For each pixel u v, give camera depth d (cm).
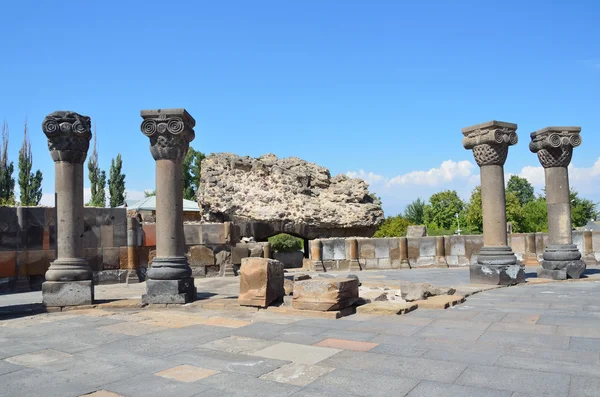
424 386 465
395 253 1992
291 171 3020
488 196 1303
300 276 1072
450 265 2000
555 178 1435
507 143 1281
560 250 1415
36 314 931
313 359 567
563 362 536
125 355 601
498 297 1053
